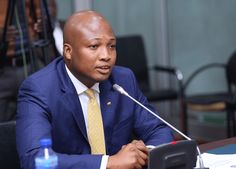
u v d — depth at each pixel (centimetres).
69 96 238
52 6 414
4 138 253
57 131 235
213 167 225
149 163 190
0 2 388
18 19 363
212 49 629
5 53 372
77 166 210
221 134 620
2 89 429
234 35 602
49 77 241
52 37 345
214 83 625
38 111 229
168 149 193
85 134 239
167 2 671
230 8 602
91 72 225
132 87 264
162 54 678
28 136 218
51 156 199
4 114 429
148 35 679
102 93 249
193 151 199
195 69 650
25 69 383
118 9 666
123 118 254
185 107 560
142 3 676
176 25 666
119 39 587
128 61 586
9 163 253
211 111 551
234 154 249
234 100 521
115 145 250
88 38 221
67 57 231
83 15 227
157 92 570
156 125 265
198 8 638
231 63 558
